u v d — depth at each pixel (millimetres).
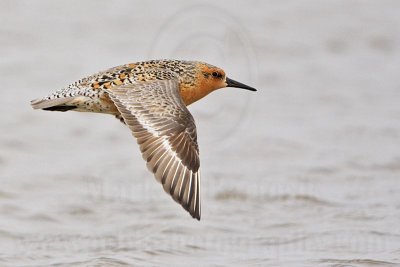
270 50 26109
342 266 12375
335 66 25125
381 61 25766
